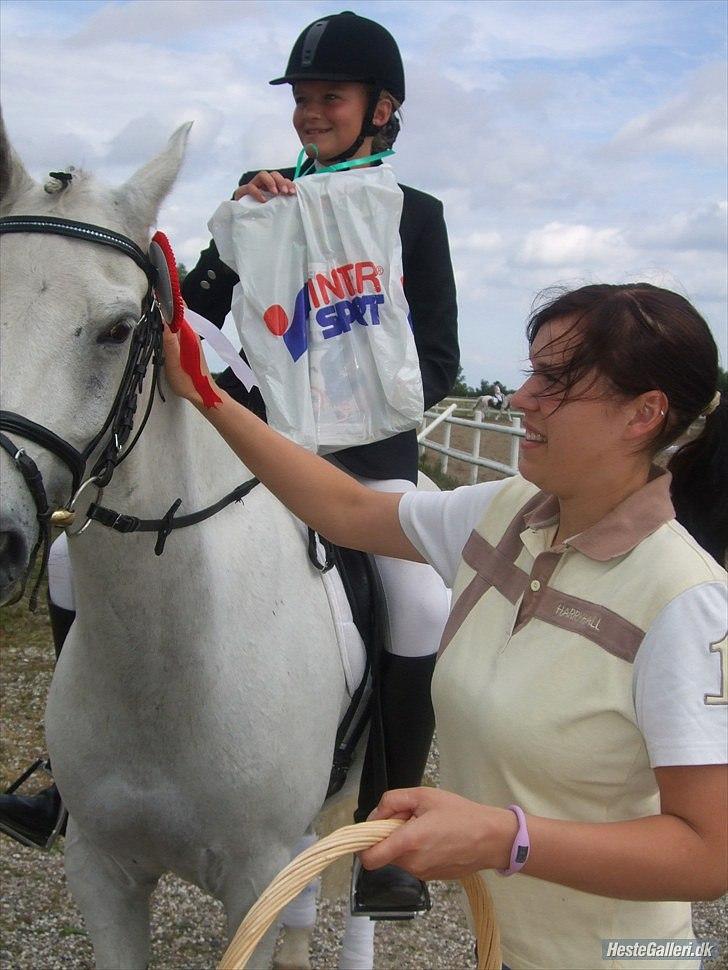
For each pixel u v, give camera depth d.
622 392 1.20
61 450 1.44
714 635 1.13
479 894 1.24
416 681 2.33
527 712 1.22
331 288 2.15
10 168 1.57
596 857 1.06
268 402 2.15
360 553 2.29
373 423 2.20
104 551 1.66
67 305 1.45
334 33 2.43
